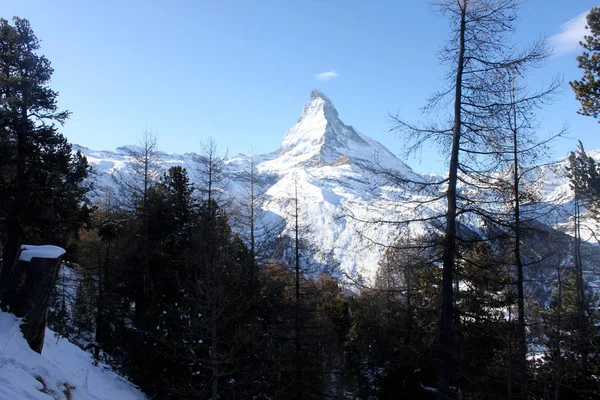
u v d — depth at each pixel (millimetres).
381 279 19312
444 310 9727
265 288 16891
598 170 15492
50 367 8758
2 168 19641
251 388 14320
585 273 15359
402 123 9898
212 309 12398
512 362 11797
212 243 16016
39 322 9172
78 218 24328
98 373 12414
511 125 9398
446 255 9719
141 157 19219
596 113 15289
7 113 20078
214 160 18938
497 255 11094
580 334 11992
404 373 18109
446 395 9477
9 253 20719
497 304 13750
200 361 13281
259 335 14781
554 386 12398
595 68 15305
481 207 9625
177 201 18953
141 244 17875
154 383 14602
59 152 22844
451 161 9633
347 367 23047
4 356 7734
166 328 14883
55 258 9547
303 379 16359
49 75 23906
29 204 21328
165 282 17406
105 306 17672
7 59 22172
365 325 20719
